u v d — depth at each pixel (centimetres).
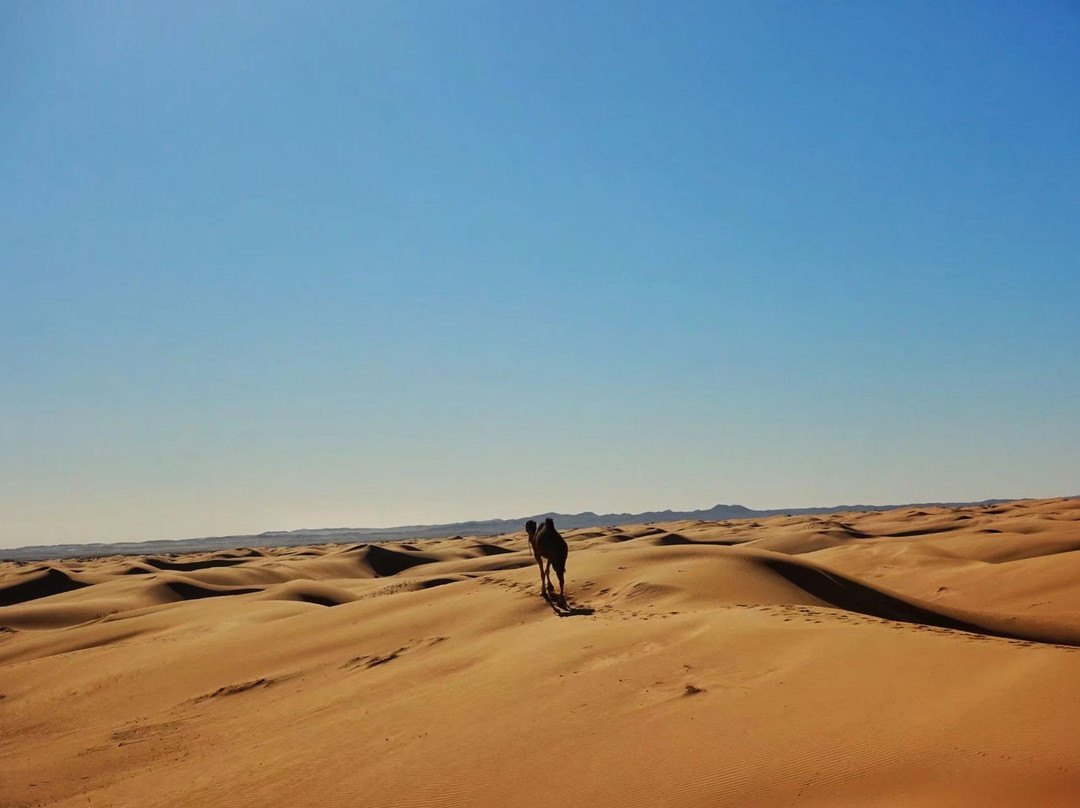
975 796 872
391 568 10144
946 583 4722
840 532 8844
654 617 2088
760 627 1719
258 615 4169
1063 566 4400
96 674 2969
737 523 14862
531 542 2731
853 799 924
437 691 1705
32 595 7650
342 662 2531
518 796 1079
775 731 1129
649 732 1205
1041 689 1081
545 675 1616
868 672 1302
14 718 2545
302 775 1316
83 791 1633
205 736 1936
